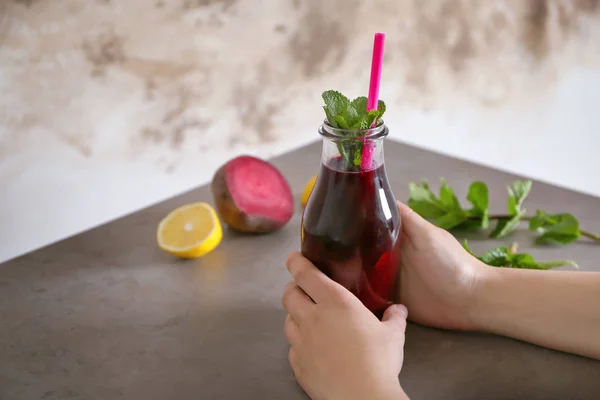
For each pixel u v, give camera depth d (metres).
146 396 0.59
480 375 0.61
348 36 1.33
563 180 1.70
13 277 0.74
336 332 0.58
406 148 1.01
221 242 0.80
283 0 1.24
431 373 0.61
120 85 1.15
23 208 1.14
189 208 0.80
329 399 0.56
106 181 1.19
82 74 1.11
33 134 1.10
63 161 1.14
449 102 1.51
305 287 0.61
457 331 0.66
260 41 1.25
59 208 1.17
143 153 1.21
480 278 0.65
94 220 1.21
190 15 1.17
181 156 1.25
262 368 0.62
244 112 1.28
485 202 0.79
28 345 0.64
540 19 1.52
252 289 0.72
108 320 0.68
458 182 0.91
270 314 0.68
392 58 1.41
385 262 0.61
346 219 0.59
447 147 1.56
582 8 1.54
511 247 0.77
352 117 0.58
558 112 1.63
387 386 0.55
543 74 1.58
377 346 0.57
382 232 0.60
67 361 0.63
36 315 0.68
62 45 1.08
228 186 0.79
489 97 1.55
